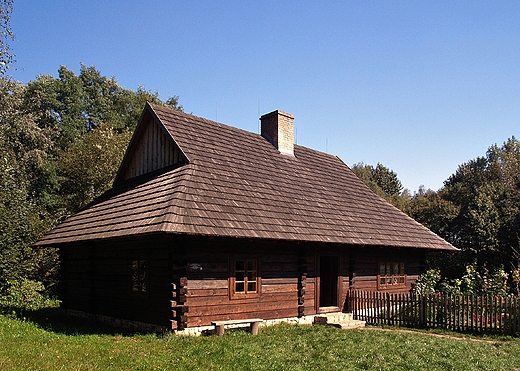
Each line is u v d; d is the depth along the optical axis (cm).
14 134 2917
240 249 1383
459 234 3575
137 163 1817
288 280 1518
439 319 1531
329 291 1912
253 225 1335
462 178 5369
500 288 1841
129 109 4619
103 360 905
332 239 1530
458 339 1344
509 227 3219
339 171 2259
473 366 997
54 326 1383
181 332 1202
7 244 1995
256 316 1402
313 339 1227
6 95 2911
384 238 1781
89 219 1631
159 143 1677
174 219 1169
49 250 2323
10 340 1082
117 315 1468
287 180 1788
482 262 3231
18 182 2520
